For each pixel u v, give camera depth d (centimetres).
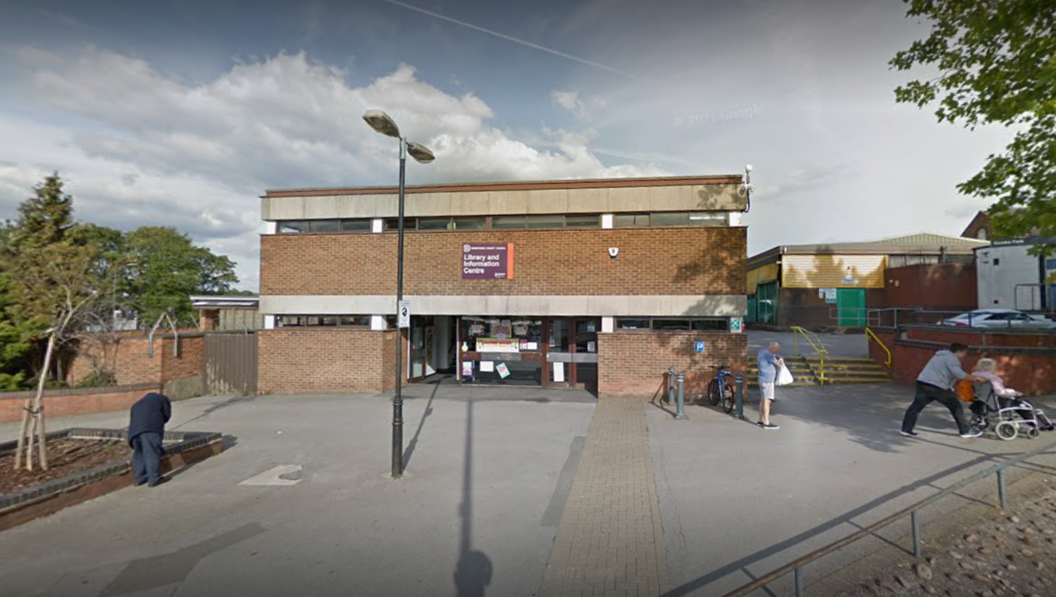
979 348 1043
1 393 1076
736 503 515
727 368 1079
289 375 1269
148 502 561
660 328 1158
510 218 1231
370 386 1236
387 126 646
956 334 1199
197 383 1293
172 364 1245
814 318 2592
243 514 524
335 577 396
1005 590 339
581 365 1251
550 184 1193
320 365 1257
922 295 2314
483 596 365
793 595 345
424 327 1428
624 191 1162
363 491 584
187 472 663
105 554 441
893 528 441
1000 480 462
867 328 1432
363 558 425
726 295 1100
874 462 632
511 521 492
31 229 1333
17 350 1169
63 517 521
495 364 1295
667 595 357
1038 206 567
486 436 814
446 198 1237
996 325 1484
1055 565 368
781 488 552
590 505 525
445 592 372
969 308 2195
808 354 1541
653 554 416
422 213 1243
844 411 948
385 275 1248
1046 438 720
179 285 3281
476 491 576
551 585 377
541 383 1266
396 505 539
